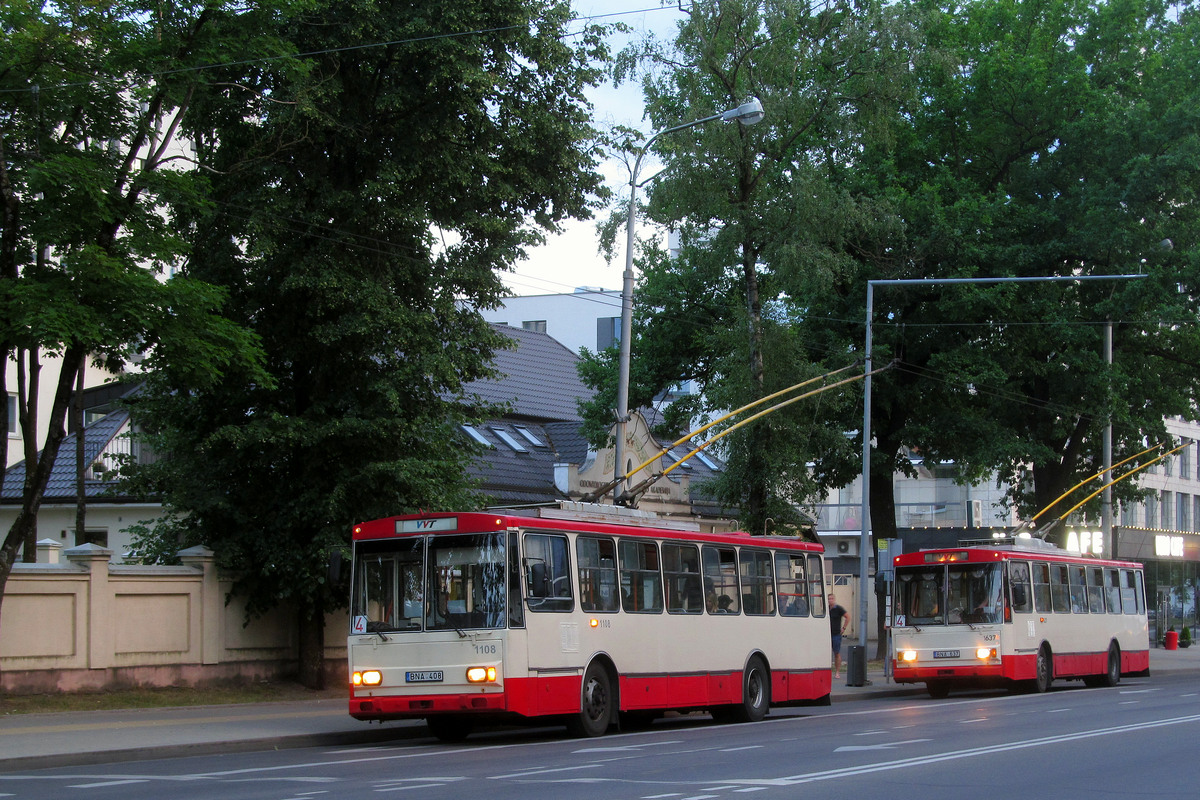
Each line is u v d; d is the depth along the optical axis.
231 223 22.95
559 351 46.16
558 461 37.53
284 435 22.48
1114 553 51.62
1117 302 36.47
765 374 30.48
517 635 16.75
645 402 38.38
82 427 25.70
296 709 21.31
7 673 19.56
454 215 24.08
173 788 11.70
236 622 24.05
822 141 32.88
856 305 36.38
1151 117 37.22
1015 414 38.62
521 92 24.50
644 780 12.08
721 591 21.38
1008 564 27.95
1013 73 37.19
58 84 18.14
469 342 24.83
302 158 23.48
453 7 22.38
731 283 36.03
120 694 21.09
